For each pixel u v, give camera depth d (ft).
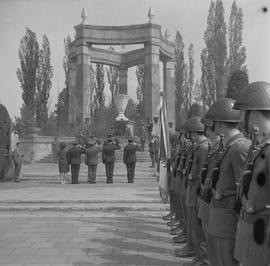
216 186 15.62
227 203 15.21
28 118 154.71
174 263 23.48
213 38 167.12
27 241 29.12
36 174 74.64
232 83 55.93
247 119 12.66
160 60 147.23
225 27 167.02
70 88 142.10
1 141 72.18
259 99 12.14
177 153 28.68
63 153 66.80
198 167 21.88
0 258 24.75
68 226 34.35
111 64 144.66
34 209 42.39
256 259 11.78
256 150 12.25
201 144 22.20
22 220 37.14
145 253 25.63
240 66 164.04
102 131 127.65
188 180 22.76
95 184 64.34
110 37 132.05
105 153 66.59
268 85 12.49
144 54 132.46
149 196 47.93
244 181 12.29
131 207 41.91
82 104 130.62
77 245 27.84
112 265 23.21
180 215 28.04
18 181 69.51
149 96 128.57
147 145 109.81
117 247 27.20
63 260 24.23
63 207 42.32
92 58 140.15
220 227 15.21
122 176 75.20
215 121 15.99
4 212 41.34
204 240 22.00
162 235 30.55
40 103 183.01
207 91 170.09
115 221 36.29
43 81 185.06
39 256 25.16
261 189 11.84
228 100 16.15
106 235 30.86
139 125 148.66
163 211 41.06
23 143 107.65
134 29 130.62
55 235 30.99
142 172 79.00
